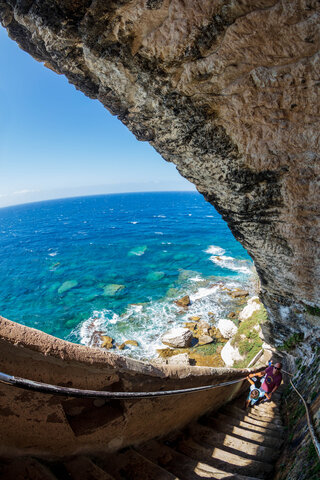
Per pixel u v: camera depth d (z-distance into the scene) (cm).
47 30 308
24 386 159
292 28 253
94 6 272
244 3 245
